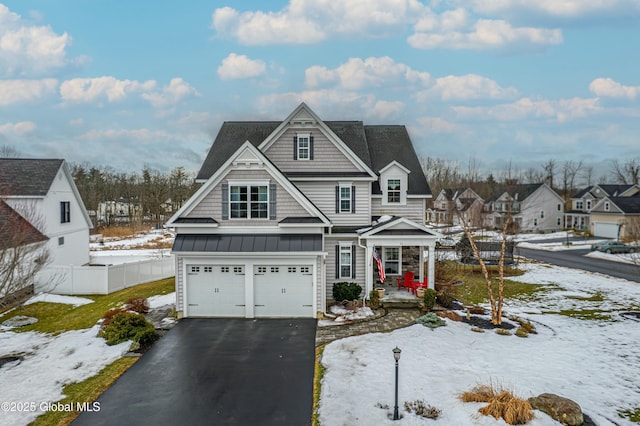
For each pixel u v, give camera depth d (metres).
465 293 23.25
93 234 56.03
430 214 81.06
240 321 17.42
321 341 14.97
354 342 14.44
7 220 21.80
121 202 89.44
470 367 12.29
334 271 20.50
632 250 38.44
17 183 24.34
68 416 9.88
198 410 10.22
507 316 17.97
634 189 63.97
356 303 18.73
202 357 13.57
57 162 26.97
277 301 17.95
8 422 9.53
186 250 17.45
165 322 17.31
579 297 22.31
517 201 66.50
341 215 21.20
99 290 22.62
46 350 14.23
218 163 22.31
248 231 18.05
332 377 11.72
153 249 41.03
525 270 30.94
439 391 10.69
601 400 10.42
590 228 57.47
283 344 14.73
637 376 11.87
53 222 26.02
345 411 9.88
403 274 23.55
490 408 9.39
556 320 17.70
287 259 17.77
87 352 13.94
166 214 74.62
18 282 15.02
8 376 12.06
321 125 21.05
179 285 18.00
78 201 29.48
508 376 11.63
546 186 66.31
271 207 17.94
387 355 13.20
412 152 24.44
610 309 19.66
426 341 14.38
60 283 22.48
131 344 14.41
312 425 9.48
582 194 68.31
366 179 20.80
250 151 17.81
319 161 21.28
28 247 18.14
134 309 18.34
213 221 17.94
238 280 17.97
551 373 11.95
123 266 23.94
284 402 10.61
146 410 10.20
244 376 12.15
